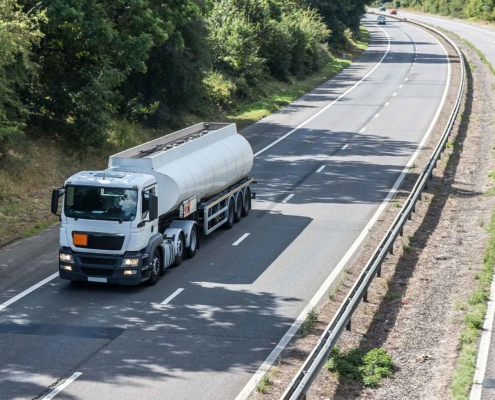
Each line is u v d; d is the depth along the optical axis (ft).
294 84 207.00
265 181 100.01
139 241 56.75
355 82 212.43
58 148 100.73
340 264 64.44
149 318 51.72
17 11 91.86
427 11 609.42
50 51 105.70
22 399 38.93
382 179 100.63
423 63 253.44
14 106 93.04
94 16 100.12
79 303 54.65
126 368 43.21
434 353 44.88
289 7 260.21
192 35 132.67
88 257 57.00
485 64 239.71
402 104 168.25
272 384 41.24
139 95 123.13
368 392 39.65
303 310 53.57
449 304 53.57
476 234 72.69
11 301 54.90
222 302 55.16
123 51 105.09
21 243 70.79
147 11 108.06
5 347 46.09
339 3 294.46
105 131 105.29
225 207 75.20
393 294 55.42
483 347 45.14
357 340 47.06
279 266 63.98
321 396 39.24
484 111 154.51
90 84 102.94
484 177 99.55
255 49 185.98
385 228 76.23
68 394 39.65
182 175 64.44
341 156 116.78
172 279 60.49
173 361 44.37
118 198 57.06
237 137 82.58
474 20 494.59
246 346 46.91
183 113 141.79
